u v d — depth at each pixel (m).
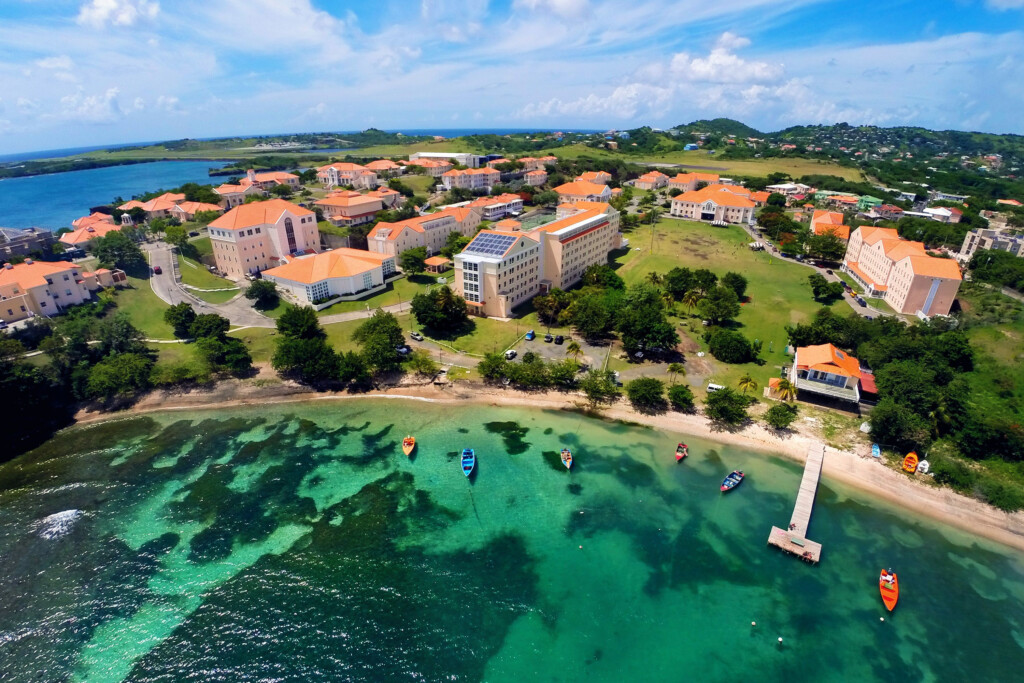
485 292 141.25
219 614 64.88
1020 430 89.12
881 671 58.72
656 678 57.69
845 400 102.00
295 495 85.06
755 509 81.94
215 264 175.25
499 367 114.50
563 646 61.19
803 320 142.38
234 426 104.75
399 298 154.00
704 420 103.62
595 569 71.44
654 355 125.12
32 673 58.44
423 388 116.00
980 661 59.97
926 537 77.06
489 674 57.97
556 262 155.12
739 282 157.38
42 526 79.06
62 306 131.50
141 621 64.19
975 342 123.12
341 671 58.25
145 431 103.44
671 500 83.81
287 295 151.38
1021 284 146.38
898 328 121.69
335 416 107.69
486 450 96.19
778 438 98.06
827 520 79.88
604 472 90.38
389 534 77.19
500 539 76.44
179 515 80.94
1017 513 80.31
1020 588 69.25
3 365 102.12
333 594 67.56
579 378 115.56
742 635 62.66
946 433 95.75
